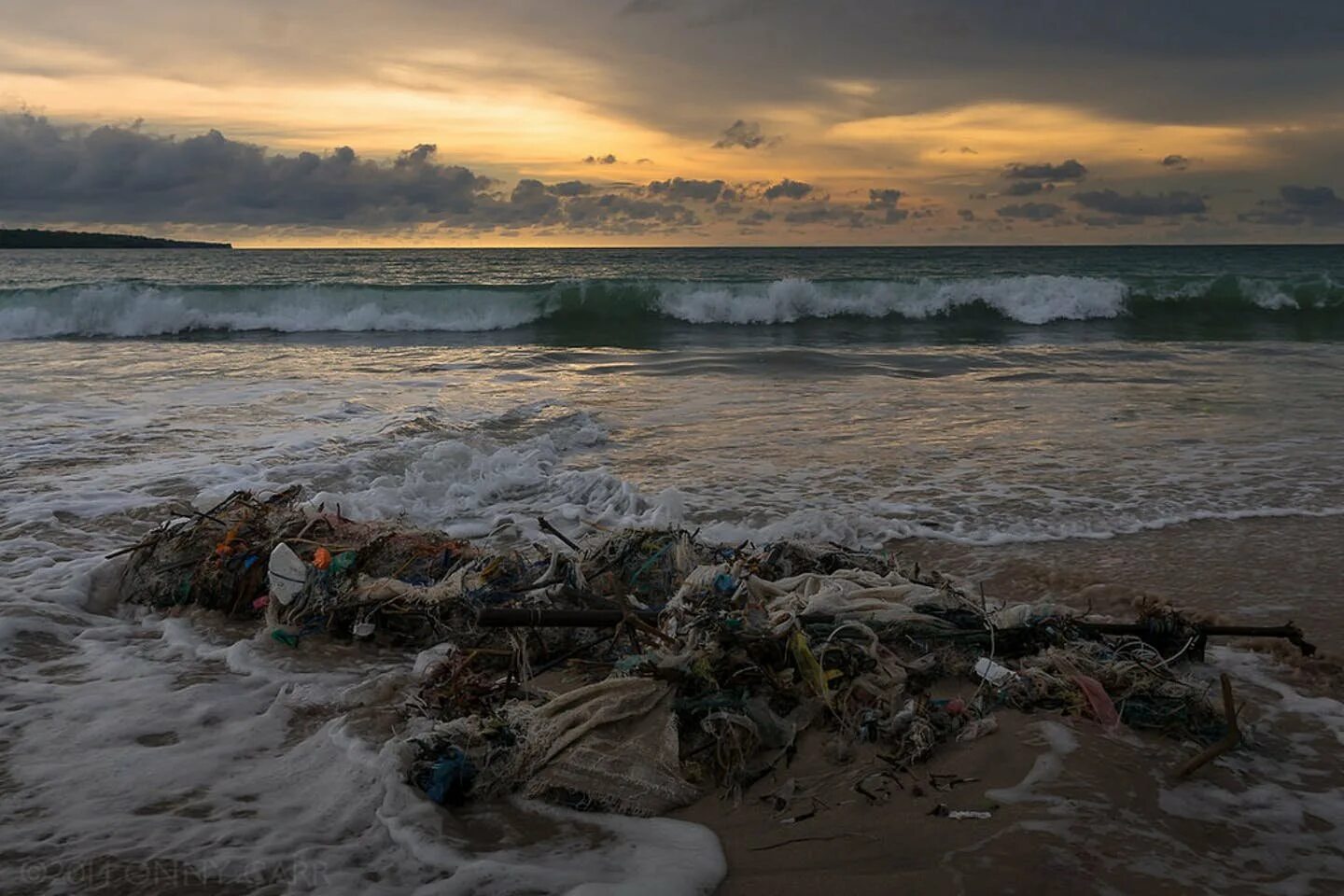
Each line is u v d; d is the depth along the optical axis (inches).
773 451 391.2
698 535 268.1
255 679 189.6
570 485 331.9
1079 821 139.9
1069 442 406.0
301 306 985.5
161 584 229.5
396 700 178.5
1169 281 1056.8
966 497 326.0
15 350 757.9
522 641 189.2
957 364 655.1
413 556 231.0
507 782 147.2
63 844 131.0
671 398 517.7
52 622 213.3
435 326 944.9
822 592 199.8
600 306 997.2
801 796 148.1
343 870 126.4
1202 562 264.8
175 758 156.1
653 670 163.3
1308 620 224.4
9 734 163.5
